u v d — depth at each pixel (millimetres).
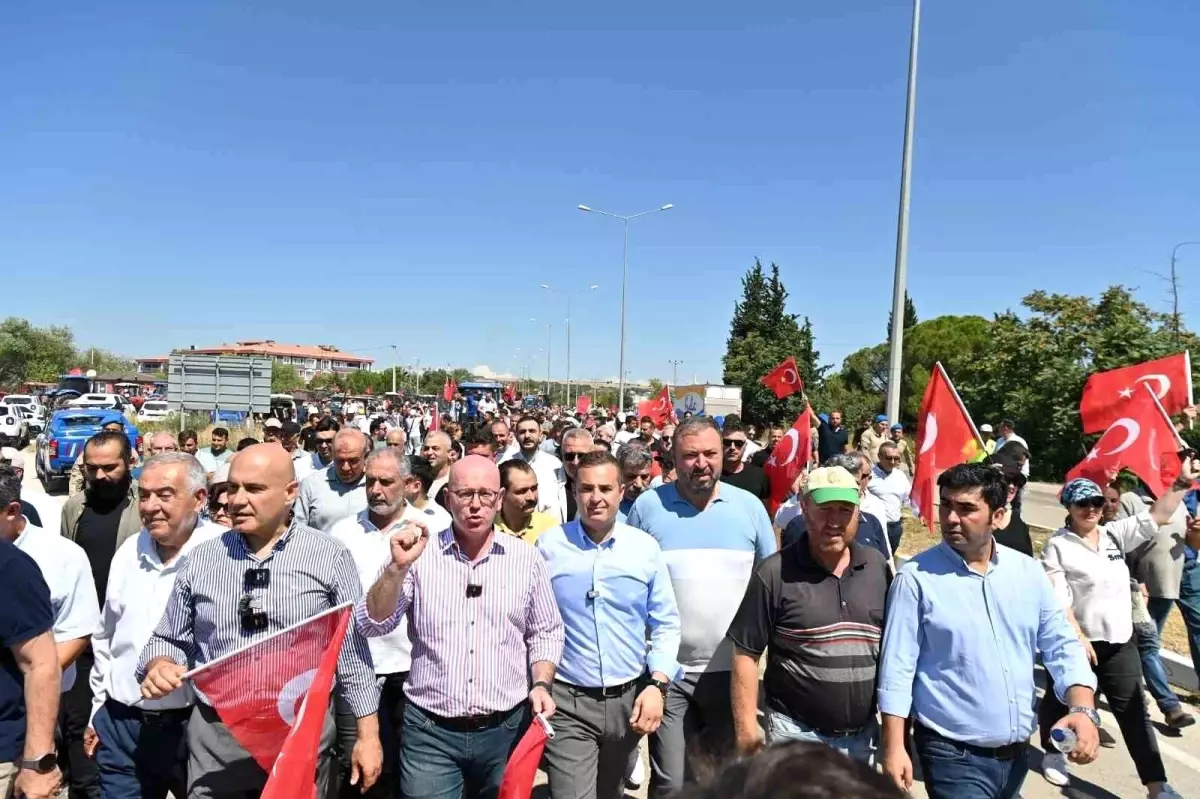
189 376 25438
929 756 3309
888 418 13047
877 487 9000
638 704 3578
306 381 123500
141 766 3521
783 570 3482
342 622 3102
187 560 3342
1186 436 18578
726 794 963
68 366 86688
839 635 3373
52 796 3102
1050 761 5102
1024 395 24891
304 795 2832
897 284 12977
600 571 3812
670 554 4180
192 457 3758
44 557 3646
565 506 8258
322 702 2953
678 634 3881
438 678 3447
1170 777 5105
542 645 3576
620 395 38750
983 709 3225
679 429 4340
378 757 3447
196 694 3238
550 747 3771
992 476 3287
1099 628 4742
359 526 4723
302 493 5977
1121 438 7207
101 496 4750
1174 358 8688
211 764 3182
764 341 45969
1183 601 6363
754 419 44625
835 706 3355
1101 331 23781
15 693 3188
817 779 925
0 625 3008
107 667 3582
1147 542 6285
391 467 4625
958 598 3285
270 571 3273
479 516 3469
